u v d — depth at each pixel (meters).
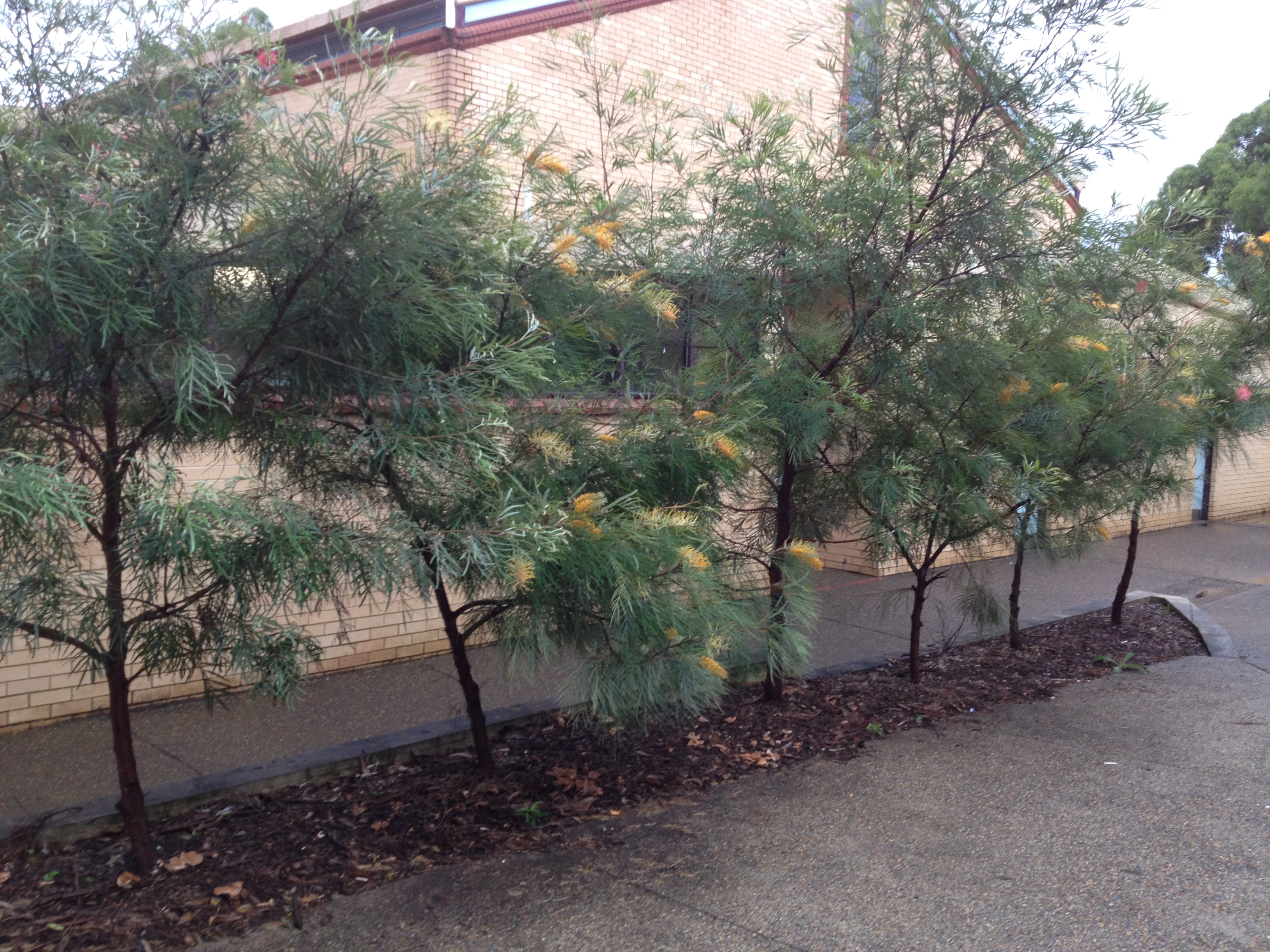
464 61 6.14
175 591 2.95
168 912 3.20
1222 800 4.20
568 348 3.65
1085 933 3.12
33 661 5.05
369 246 2.72
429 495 3.25
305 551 2.65
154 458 3.07
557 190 3.88
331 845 3.72
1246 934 3.10
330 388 3.01
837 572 9.90
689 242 4.77
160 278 2.66
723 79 7.92
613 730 4.66
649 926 3.15
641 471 3.74
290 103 2.90
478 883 3.43
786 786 4.36
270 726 5.14
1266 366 7.24
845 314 4.80
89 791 4.29
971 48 4.71
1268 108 18.97
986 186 4.62
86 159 2.53
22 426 2.80
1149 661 6.73
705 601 3.53
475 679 6.02
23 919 3.13
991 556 10.45
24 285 2.32
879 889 3.40
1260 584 9.91
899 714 5.43
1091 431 5.77
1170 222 5.50
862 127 5.01
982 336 4.86
